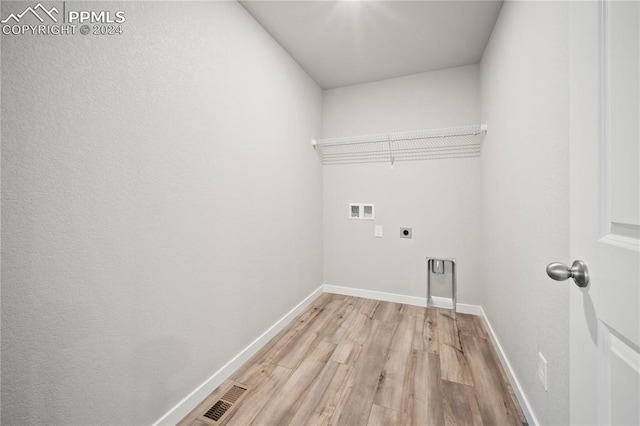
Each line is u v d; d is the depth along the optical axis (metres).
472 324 2.25
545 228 1.10
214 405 1.39
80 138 0.92
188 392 1.35
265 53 1.95
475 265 2.47
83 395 0.94
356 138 2.69
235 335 1.68
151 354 1.17
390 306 2.64
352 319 2.36
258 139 1.88
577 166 0.66
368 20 1.86
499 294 1.78
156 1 1.17
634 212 0.49
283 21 1.87
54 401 0.87
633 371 0.49
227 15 1.58
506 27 1.59
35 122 0.81
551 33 1.03
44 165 0.83
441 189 2.57
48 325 0.85
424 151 2.62
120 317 1.05
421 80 2.61
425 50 2.22
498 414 1.31
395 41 2.10
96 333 0.98
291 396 1.45
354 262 2.91
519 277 1.40
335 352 1.85
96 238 0.97
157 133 1.18
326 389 1.49
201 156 1.41
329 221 3.00
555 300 1.02
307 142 2.63
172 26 1.24
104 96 0.98
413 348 1.89
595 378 0.60
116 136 1.02
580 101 0.65
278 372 1.64
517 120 1.40
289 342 1.99
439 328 2.19
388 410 1.34
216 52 1.50
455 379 1.56
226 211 1.59
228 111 1.59
